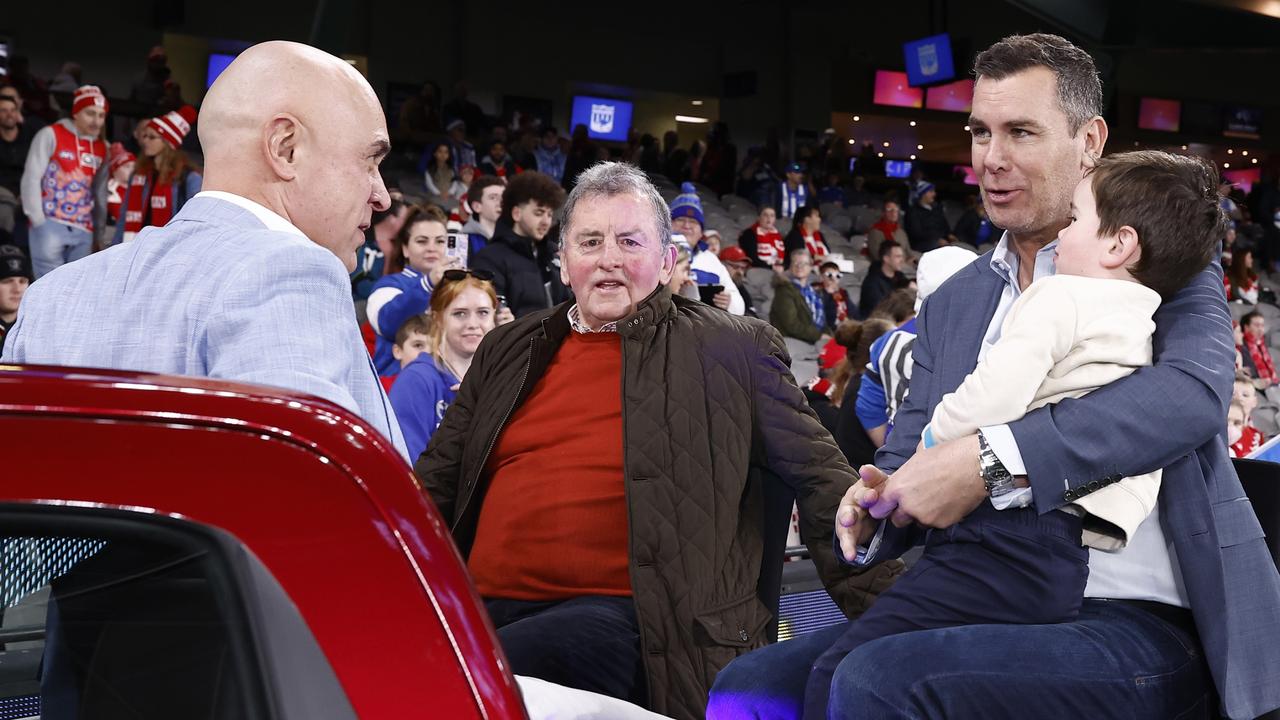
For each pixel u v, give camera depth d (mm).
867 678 1398
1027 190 1794
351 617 715
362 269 5008
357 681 710
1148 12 12609
